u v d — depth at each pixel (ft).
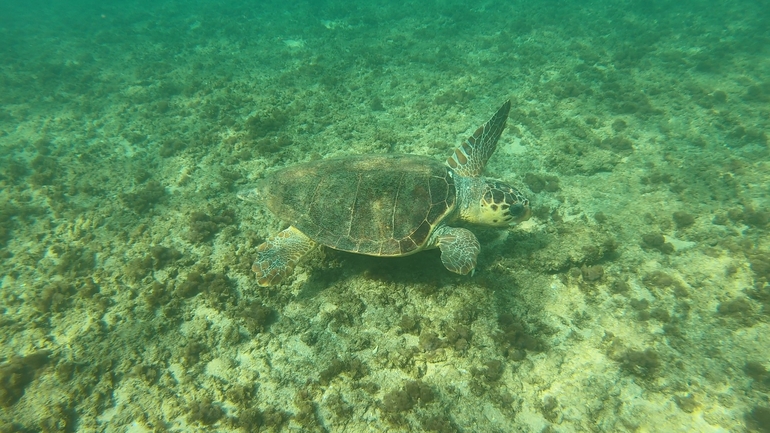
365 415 3.89
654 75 8.87
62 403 4.00
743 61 9.07
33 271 5.24
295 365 4.23
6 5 21.40
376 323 4.48
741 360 4.09
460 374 4.10
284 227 5.64
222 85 9.73
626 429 3.77
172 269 5.09
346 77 9.68
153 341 4.44
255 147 7.03
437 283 4.72
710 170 6.25
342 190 4.51
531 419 3.85
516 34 11.99
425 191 4.50
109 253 5.41
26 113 9.00
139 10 19.03
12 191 6.49
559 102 8.07
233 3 18.88
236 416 3.93
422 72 9.66
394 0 16.37
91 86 10.42
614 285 4.75
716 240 5.17
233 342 4.40
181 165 6.95
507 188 4.86
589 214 5.78
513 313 4.54
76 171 6.89
